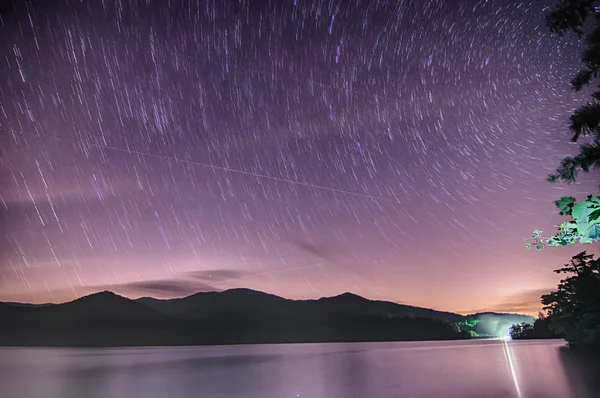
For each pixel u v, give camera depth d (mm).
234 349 88062
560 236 4195
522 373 30531
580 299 61594
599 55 4285
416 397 21594
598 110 4109
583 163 4094
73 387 26125
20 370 37375
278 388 25406
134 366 41594
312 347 95875
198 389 25203
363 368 37125
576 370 31734
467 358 45688
